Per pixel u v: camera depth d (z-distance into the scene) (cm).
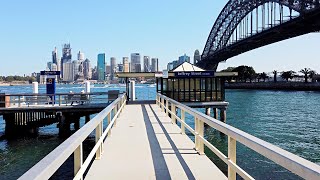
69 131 2498
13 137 2469
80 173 445
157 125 1324
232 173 492
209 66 12219
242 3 9012
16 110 2359
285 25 6156
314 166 239
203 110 4222
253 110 4753
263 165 1551
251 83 14888
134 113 1811
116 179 595
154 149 854
